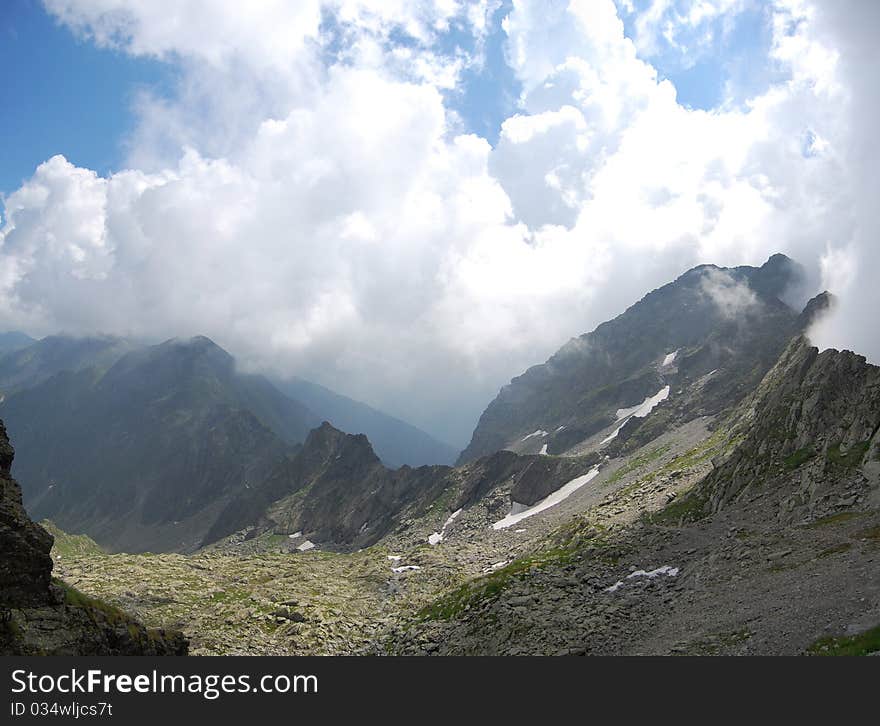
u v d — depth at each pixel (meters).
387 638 118.69
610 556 112.12
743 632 61.38
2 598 55.34
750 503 108.88
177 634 74.81
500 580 116.38
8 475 62.22
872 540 74.00
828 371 122.19
